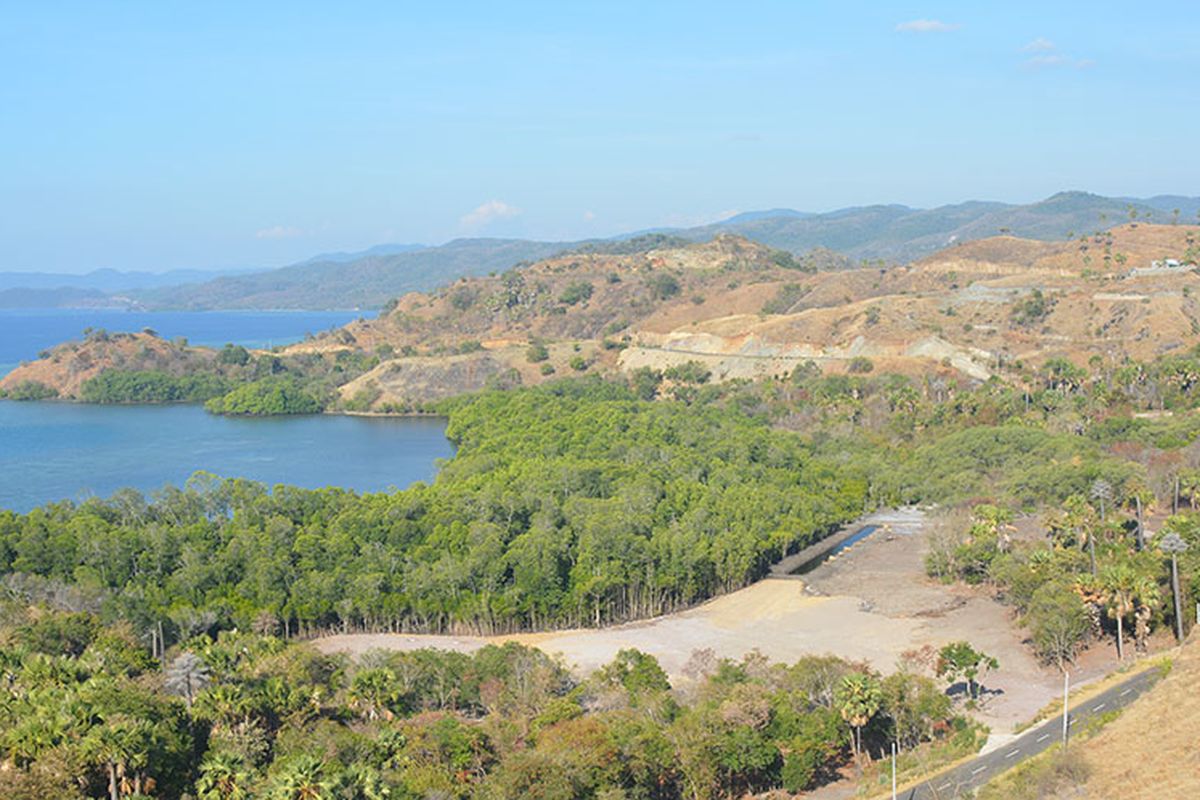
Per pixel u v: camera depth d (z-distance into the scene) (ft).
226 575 561.84
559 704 391.45
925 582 630.74
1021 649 504.43
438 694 426.10
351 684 406.62
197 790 311.88
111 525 599.16
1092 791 310.86
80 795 301.22
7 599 513.45
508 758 345.92
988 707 428.56
